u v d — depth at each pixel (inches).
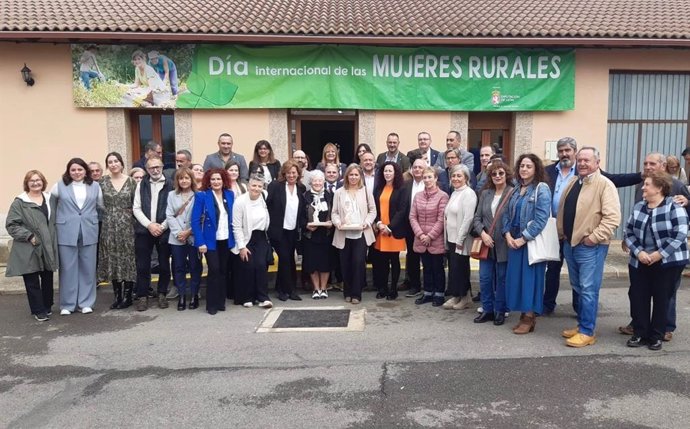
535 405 154.6
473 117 404.2
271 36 361.1
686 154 335.6
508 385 167.9
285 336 216.5
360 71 382.3
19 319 245.8
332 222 266.5
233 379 175.2
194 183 255.4
